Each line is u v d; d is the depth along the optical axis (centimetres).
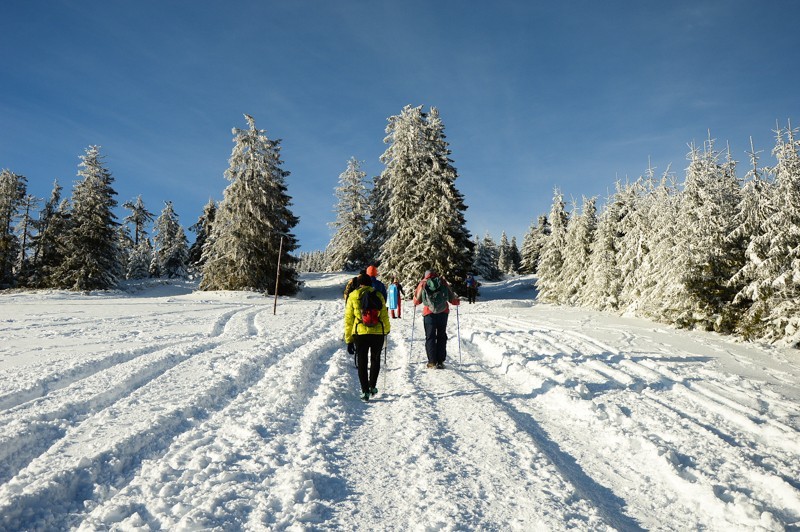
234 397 530
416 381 627
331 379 623
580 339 988
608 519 286
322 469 341
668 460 377
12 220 4294
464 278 3039
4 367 612
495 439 408
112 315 1405
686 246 1341
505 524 274
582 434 446
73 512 277
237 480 320
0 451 339
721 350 912
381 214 3825
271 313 1584
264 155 3391
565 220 3069
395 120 3431
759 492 329
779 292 1027
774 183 1144
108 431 388
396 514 284
